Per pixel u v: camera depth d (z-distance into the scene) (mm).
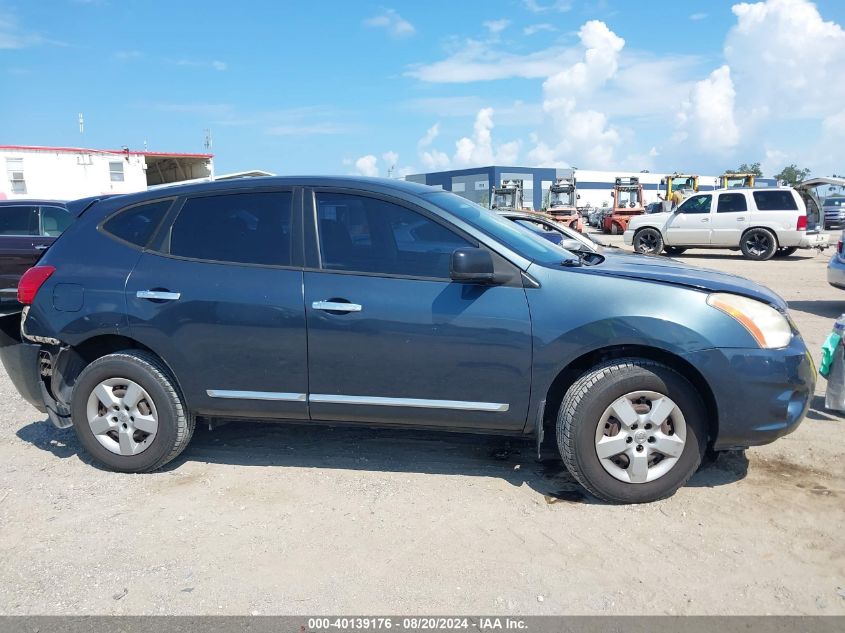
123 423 4137
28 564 3203
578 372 3859
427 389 3775
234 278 3934
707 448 4246
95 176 23734
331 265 3869
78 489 3990
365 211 3914
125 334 4047
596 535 3369
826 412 5078
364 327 3754
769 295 3789
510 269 3695
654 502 3691
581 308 3586
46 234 10375
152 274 4051
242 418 4113
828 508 3590
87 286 4109
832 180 18109
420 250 3820
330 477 4102
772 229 18250
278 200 4023
